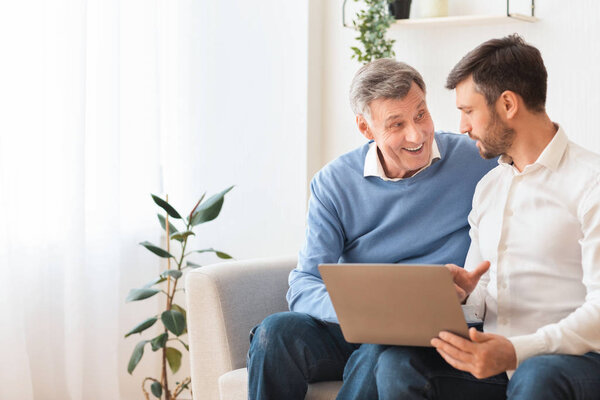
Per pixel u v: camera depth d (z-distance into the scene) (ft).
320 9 10.07
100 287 9.45
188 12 10.48
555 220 5.35
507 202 5.65
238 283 7.16
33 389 9.13
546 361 4.76
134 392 10.21
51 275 9.14
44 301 9.11
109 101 9.44
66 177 9.04
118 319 9.72
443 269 4.68
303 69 9.87
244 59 10.23
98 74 9.37
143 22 9.93
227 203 10.41
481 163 6.71
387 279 4.91
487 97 5.46
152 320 9.02
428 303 4.89
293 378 6.15
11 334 8.42
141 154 10.03
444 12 9.19
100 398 9.46
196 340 7.09
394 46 9.63
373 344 5.69
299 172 10.00
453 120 9.39
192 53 10.50
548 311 5.40
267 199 10.20
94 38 9.36
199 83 10.48
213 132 10.44
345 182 6.94
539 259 5.43
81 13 8.98
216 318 6.97
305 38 9.83
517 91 5.39
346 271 5.03
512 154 5.62
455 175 6.66
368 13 9.34
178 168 10.63
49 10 8.89
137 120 9.97
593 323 4.84
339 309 5.26
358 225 6.91
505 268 5.62
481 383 5.35
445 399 5.33
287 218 10.11
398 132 6.40
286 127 10.02
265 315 7.29
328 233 6.90
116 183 9.54
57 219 9.12
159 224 10.40
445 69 9.39
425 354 5.43
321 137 10.23
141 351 9.06
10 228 8.47
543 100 5.48
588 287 5.07
